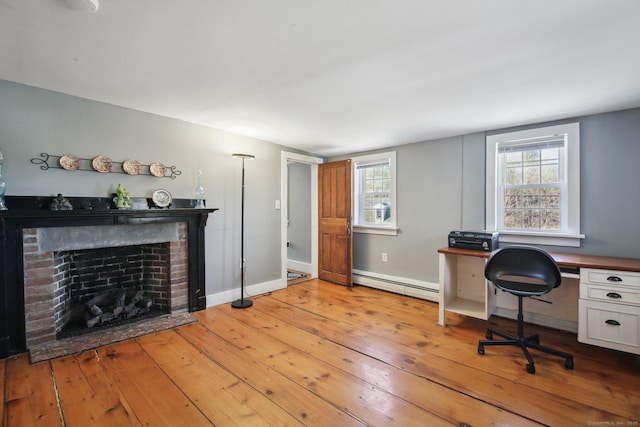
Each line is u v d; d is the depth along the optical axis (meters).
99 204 2.63
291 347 2.46
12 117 2.25
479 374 2.08
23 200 2.29
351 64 1.91
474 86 2.20
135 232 2.82
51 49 1.76
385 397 1.82
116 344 2.47
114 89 2.36
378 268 4.32
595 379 2.01
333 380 2.00
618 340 2.16
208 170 3.39
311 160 4.67
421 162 3.87
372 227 4.34
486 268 2.44
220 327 2.85
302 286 4.37
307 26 1.51
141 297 3.09
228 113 2.90
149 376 2.02
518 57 1.78
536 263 2.22
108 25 1.51
